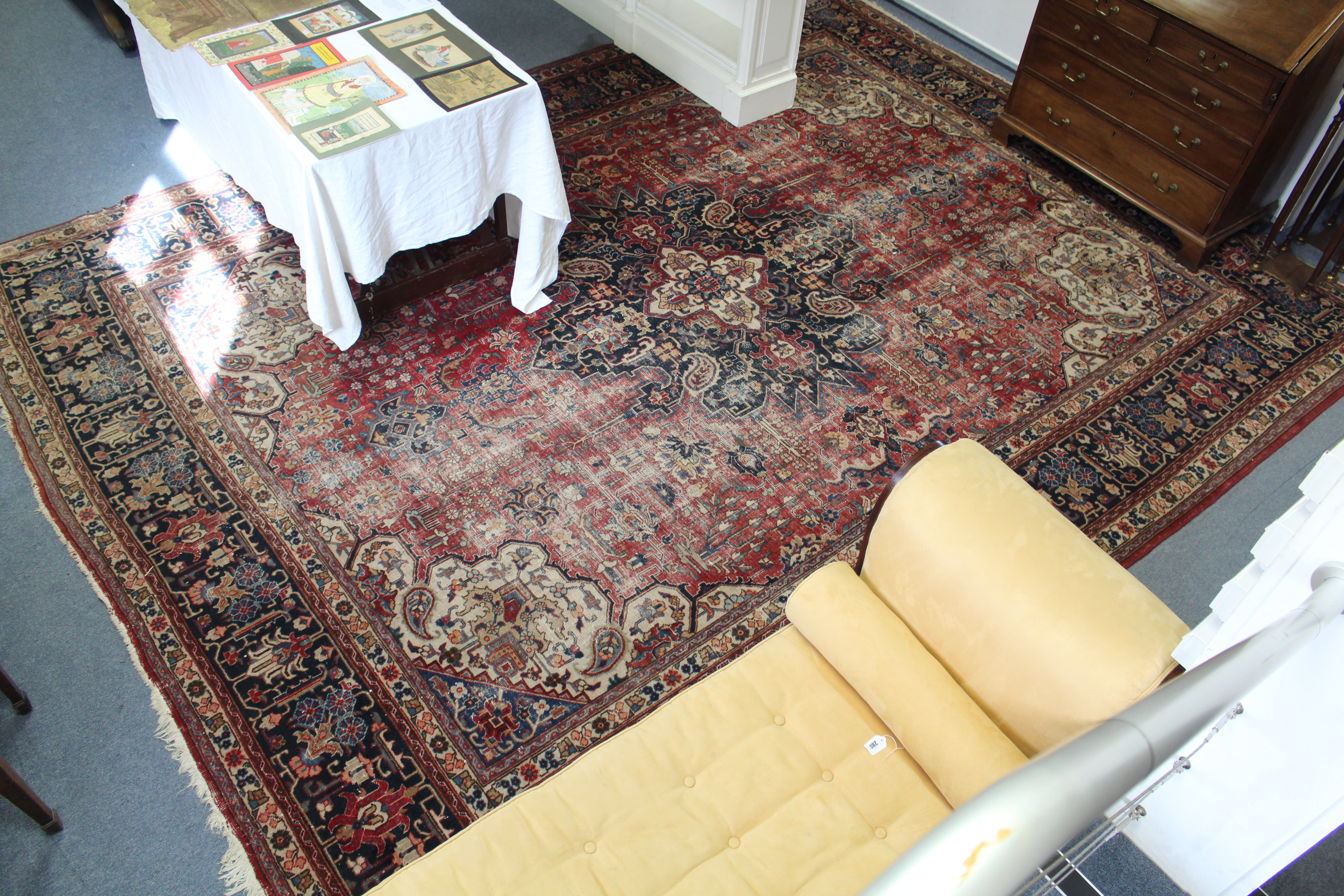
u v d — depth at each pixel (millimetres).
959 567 1812
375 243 2932
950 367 3258
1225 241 3729
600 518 2764
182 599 2523
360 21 3260
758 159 4047
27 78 4148
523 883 1691
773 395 3133
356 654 2443
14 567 2562
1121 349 3346
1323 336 3424
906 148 4152
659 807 1802
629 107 4266
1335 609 1301
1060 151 4004
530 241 3215
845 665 1912
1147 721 717
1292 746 1652
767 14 3830
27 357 3086
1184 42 3352
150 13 3180
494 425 2984
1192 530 2836
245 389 3037
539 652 2477
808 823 1786
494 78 3021
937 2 4867
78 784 2182
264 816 2156
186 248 3469
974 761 1710
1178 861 2014
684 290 3457
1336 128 3316
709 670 2467
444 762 2268
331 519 2719
